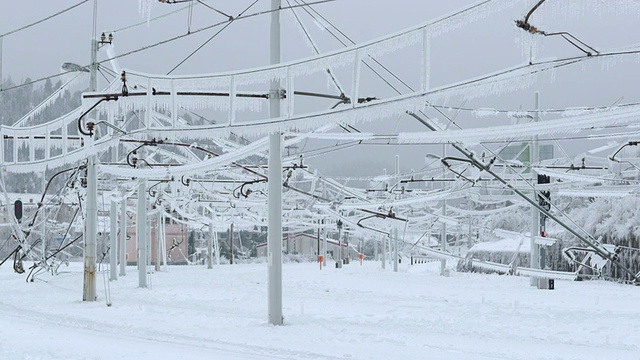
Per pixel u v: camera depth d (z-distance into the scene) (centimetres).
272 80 1606
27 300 2269
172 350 1196
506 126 1384
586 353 1202
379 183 4756
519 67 1223
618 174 2731
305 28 1597
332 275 4050
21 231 3822
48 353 1144
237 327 1570
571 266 4119
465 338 1380
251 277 3800
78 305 2102
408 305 2070
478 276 4244
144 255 2900
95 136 2269
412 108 1335
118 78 1961
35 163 2303
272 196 1656
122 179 3391
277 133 1670
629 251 3697
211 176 4084
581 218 4347
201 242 9581
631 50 1176
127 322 1669
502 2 1206
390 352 1206
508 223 6519
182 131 1642
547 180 3045
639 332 1475
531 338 1390
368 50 1373
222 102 1683
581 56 1201
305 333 1467
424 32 1301
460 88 1275
